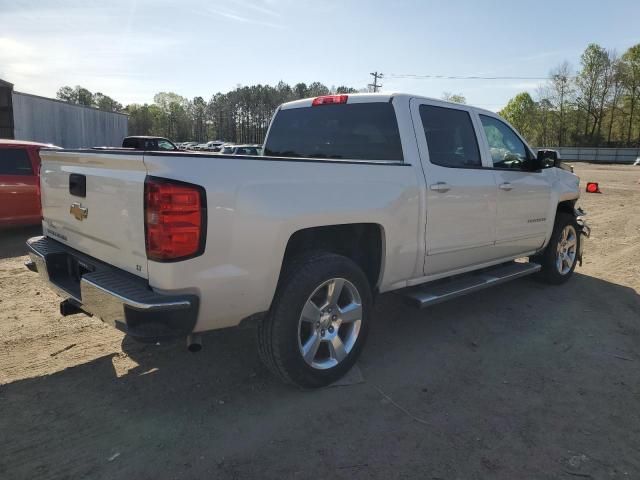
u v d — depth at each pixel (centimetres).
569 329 466
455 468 263
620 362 399
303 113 473
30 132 2242
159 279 268
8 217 796
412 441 286
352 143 432
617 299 557
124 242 289
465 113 459
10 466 256
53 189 369
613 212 1313
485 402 332
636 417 318
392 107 405
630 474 262
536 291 584
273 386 346
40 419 298
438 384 356
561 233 593
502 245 493
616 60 7850
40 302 505
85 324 448
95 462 261
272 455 271
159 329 265
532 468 265
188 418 304
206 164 272
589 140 8256
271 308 313
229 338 424
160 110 12088
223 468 259
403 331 455
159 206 261
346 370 352
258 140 11688
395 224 370
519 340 438
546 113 8719
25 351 390
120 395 329
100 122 2922
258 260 292
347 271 338
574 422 310
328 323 340
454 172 423
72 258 355
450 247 426
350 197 337
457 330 459
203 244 270
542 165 514
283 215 298
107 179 296
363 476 256
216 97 12238
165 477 251
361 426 300
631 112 7788
